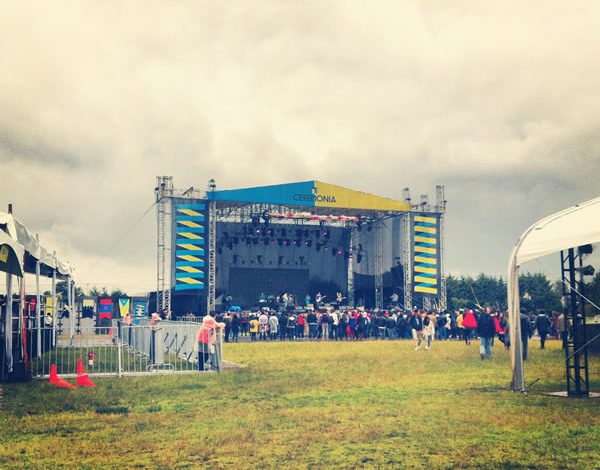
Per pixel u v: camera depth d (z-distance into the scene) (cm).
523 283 6375
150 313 5622
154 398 1487
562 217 1633
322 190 5381
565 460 918
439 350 3081
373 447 1001
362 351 3042
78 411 1313
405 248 5647
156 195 5088
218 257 5969
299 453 965
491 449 985
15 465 900
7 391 1570
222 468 885
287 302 5831
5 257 1636
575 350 1543
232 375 1950
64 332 4744
